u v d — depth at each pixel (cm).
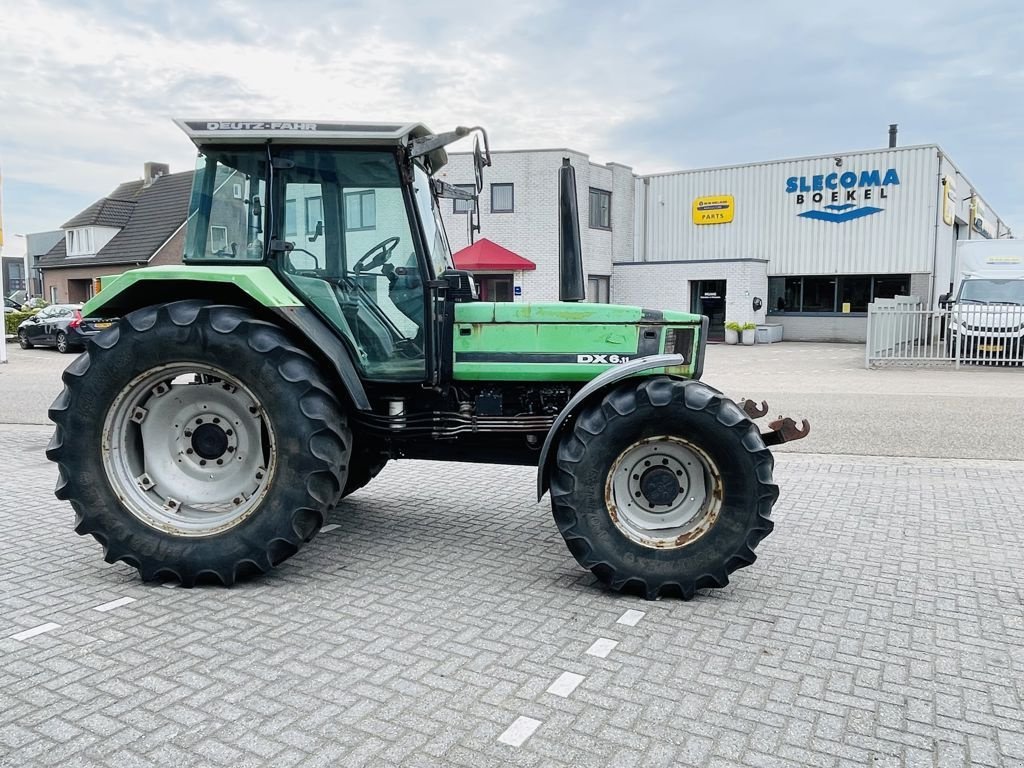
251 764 268
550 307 457
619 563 414
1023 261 1823
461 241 2594
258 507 423
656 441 420
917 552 500
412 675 331
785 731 292
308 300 448
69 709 302
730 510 413
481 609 402
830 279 2589
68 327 2217
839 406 1110
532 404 476
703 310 2691
